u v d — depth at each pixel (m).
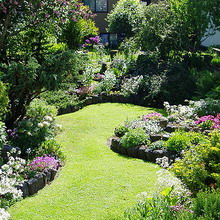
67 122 9.23
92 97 11.38
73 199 5.23
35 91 7.95
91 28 15.38
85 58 8.40
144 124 7.90
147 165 6.40
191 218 3.51
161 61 13.30
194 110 8.62
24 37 11.32
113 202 5.07
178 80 10.98
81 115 9.95
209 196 3.73
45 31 11.39
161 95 10.93
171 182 4.52
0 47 10.46
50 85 7.50
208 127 7.37
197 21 13.10
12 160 6.02
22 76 7.37
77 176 6.01
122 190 5.43
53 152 6.73
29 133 6.88
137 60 13.47
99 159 6.79
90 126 8.84
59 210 4.92
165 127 7.85
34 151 6.67
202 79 10.55
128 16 18.36
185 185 4.65
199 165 4.70
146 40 13.55
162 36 12.98
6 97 6.78
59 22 11.03
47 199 5.25
